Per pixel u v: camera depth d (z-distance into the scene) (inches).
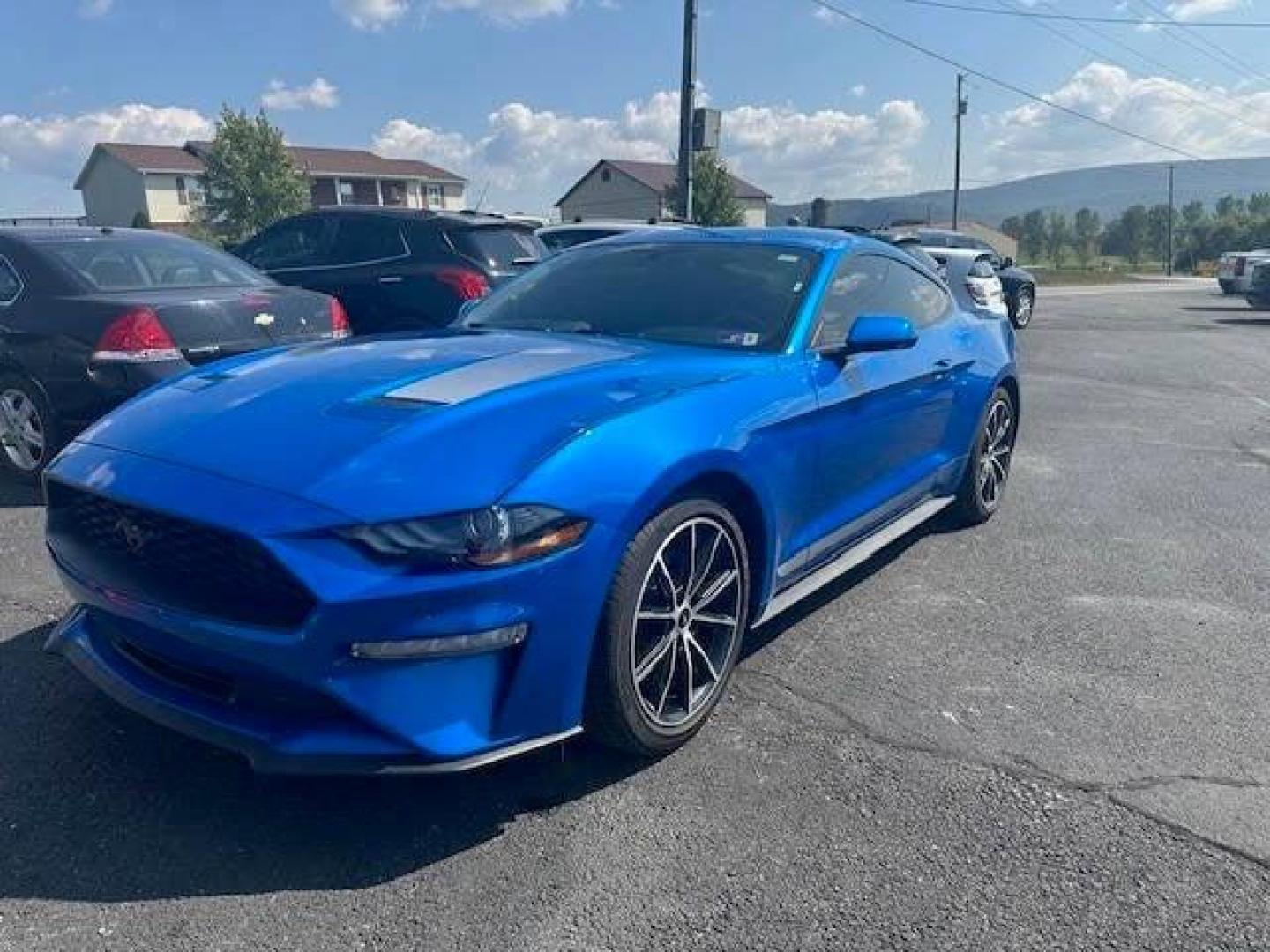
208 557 99.1
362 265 349.1
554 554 99.7
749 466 123.6
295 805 108.2
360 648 93.0
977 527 215.6
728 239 169.5
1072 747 123.8
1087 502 237.6
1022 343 612.1
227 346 227.0
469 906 93.4
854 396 148.7
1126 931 92.0
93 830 102.8
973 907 94.7
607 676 108.0
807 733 125.7
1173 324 761.6
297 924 90.6
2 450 236.8
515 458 101.6
